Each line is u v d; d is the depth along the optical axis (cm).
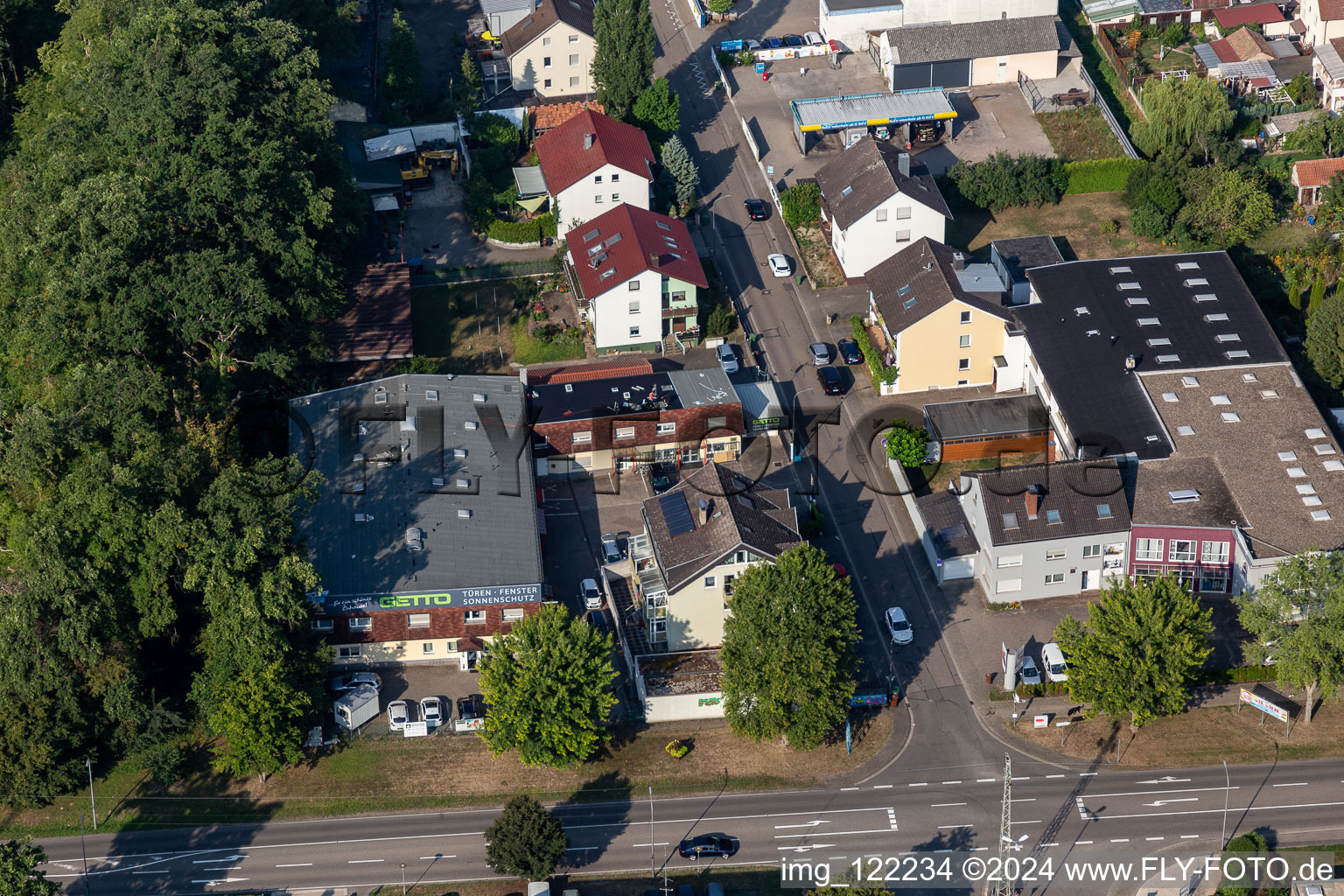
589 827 10481
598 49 17025
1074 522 11862
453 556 11712
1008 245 15188
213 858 10331
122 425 11819
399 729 11138
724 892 10006
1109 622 10819
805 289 15312
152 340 12875
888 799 10631
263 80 14300
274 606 10538
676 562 11369
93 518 10669
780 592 10588
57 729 10506
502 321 14950
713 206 16462
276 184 13388
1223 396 12888
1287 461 12288
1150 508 11956
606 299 14212
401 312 14500
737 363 14262
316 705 10900
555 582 12300
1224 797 10550
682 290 14412
